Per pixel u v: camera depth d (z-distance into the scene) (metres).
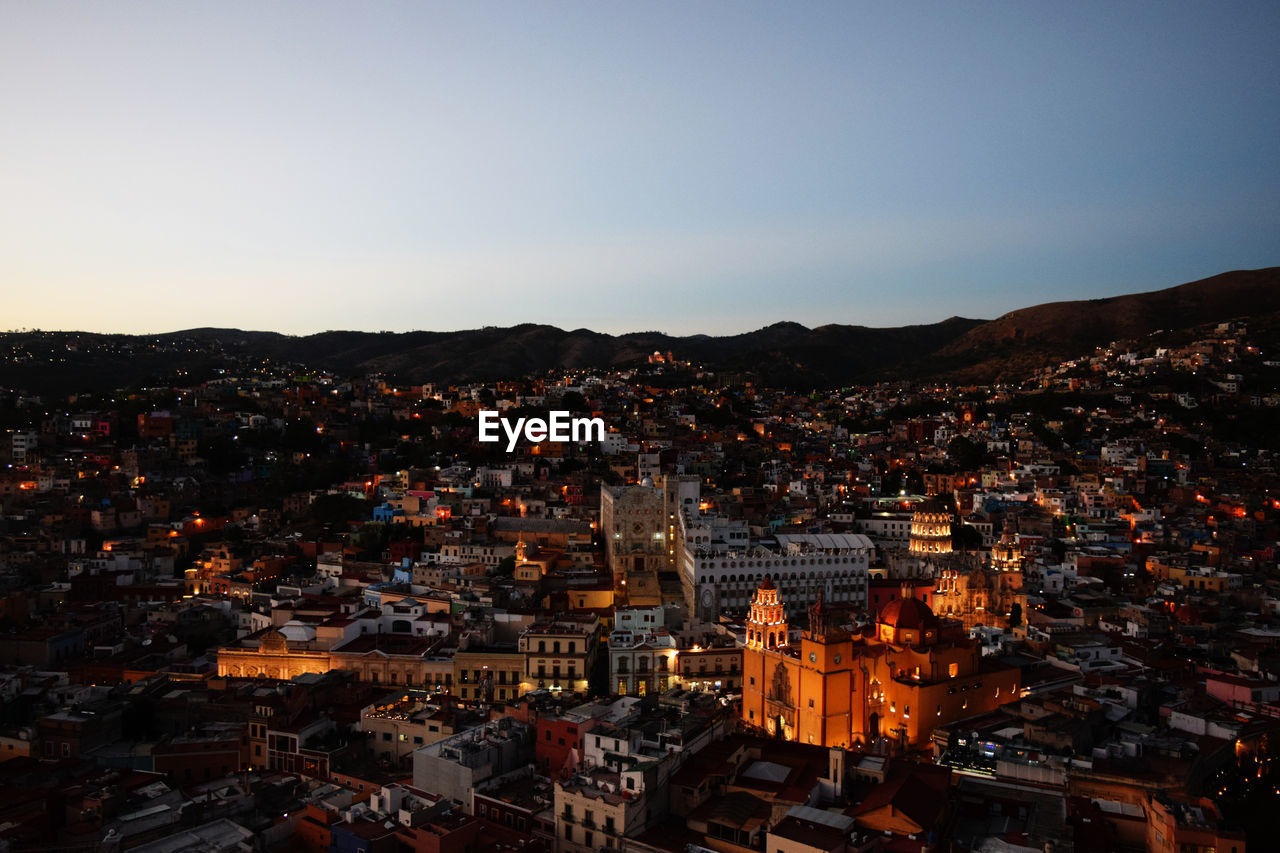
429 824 145.00
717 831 144.50
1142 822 145.25
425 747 171.62
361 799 161.25
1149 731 180.75
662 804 153.50
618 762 156.50
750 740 172.38
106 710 196.50
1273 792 168.25
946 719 192.25
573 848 147.88
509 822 156.00
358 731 192.25
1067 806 147.38
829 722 187.62
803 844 129.25
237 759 185.00
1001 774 159.75
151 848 137.88
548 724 174.12
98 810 149.50
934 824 139.62
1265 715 191.38
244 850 138.50
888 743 180.12
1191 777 158.12
